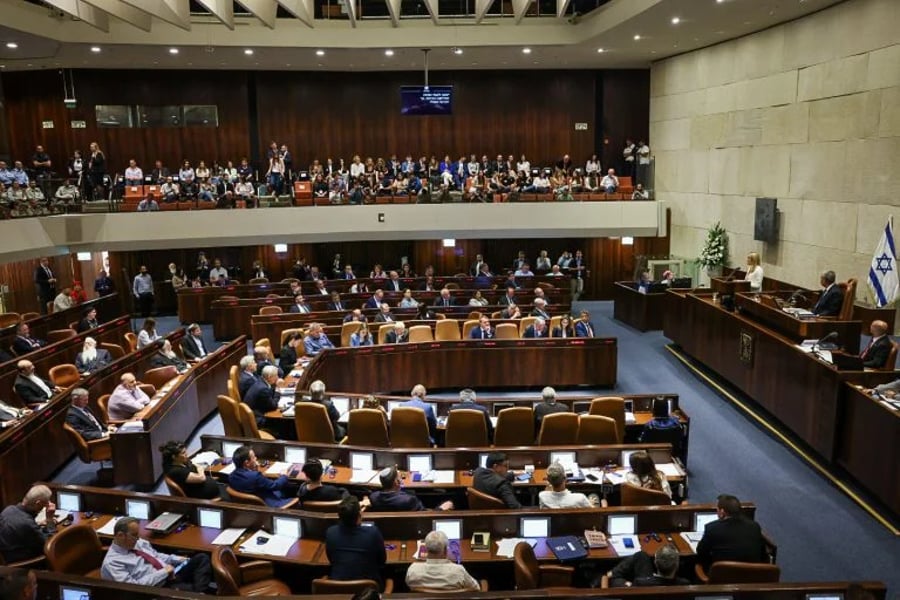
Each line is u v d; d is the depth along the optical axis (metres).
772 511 7.88
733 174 17.38
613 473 7.24
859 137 13.02
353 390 12.13
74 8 12.84
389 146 22.84
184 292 17.89
